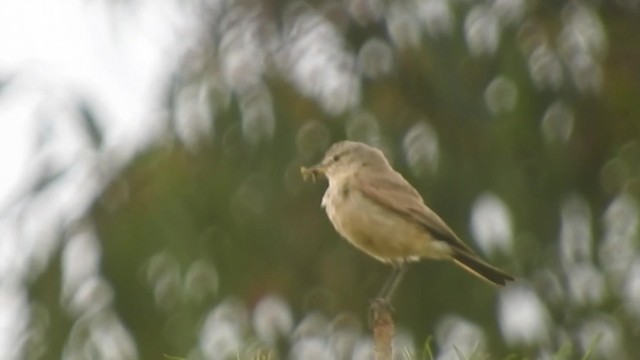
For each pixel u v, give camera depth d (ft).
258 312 52.11
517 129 52.26
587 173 54.44
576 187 54.34
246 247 51.75
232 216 51.75
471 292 52.54
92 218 51.29
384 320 28.22
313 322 53.01
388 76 53.01
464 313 52.60
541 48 53.42
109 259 51.11
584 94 54.29
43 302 50.96
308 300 52.80
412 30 52.47
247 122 52.44
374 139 52.49
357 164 36.47
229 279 51.67
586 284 54.19
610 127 54.70
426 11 52.47
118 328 51.16
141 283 51.21
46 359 50.78
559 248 53.16
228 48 53.01
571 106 53.93
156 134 52.11
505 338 52.65
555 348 53.42
